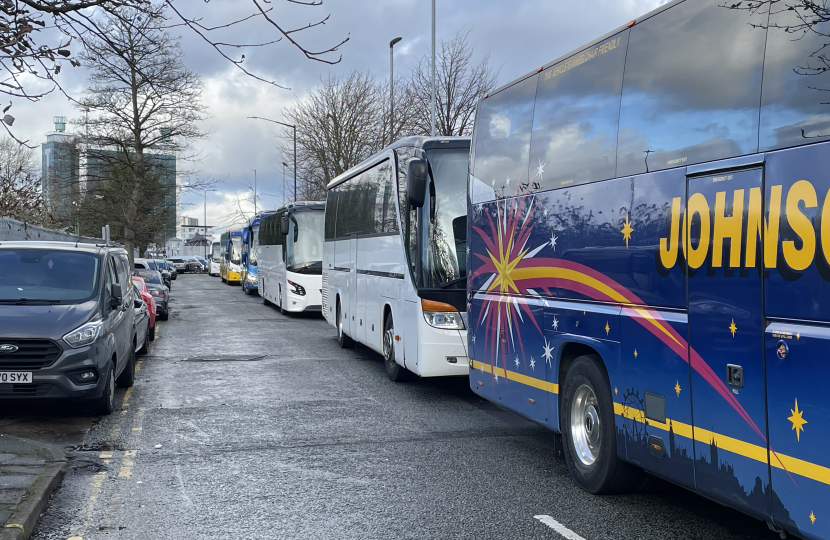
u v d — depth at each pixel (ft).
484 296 27.53
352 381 40.27
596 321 19.57
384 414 31.55
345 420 30.25
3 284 31.83
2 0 16.22
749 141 14.23
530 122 24.08
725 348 14.58
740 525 17.88
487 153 27.58
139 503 19.51
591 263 19.93
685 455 15.88
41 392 28.68
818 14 12.85
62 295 31.68
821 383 12.25
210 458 24.18
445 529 17.56
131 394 35.88
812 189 12.57
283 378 41.11
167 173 138.00
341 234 54.70
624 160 18.57
